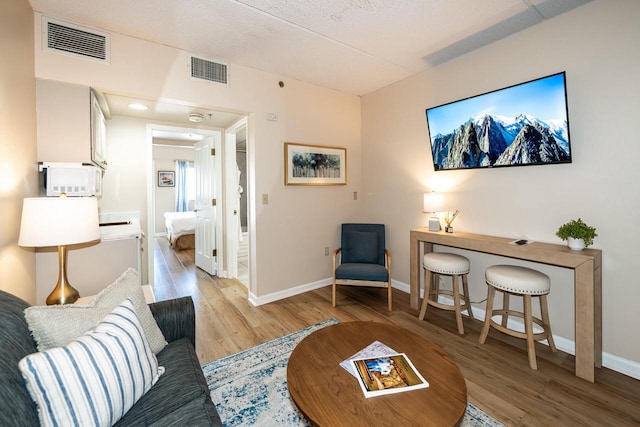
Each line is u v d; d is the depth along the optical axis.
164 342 1.51
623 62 1.93
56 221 1.55
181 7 2.03
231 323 2.76
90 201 1.69
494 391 1.82
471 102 2.67
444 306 2.63
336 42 2.56
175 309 1.64
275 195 3.31
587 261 1.87
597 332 2.01
